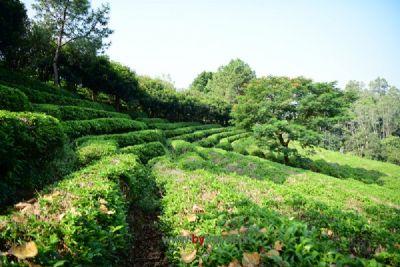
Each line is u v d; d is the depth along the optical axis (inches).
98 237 188.7
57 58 1385.3
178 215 289.4
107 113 1096.2
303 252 166.7
